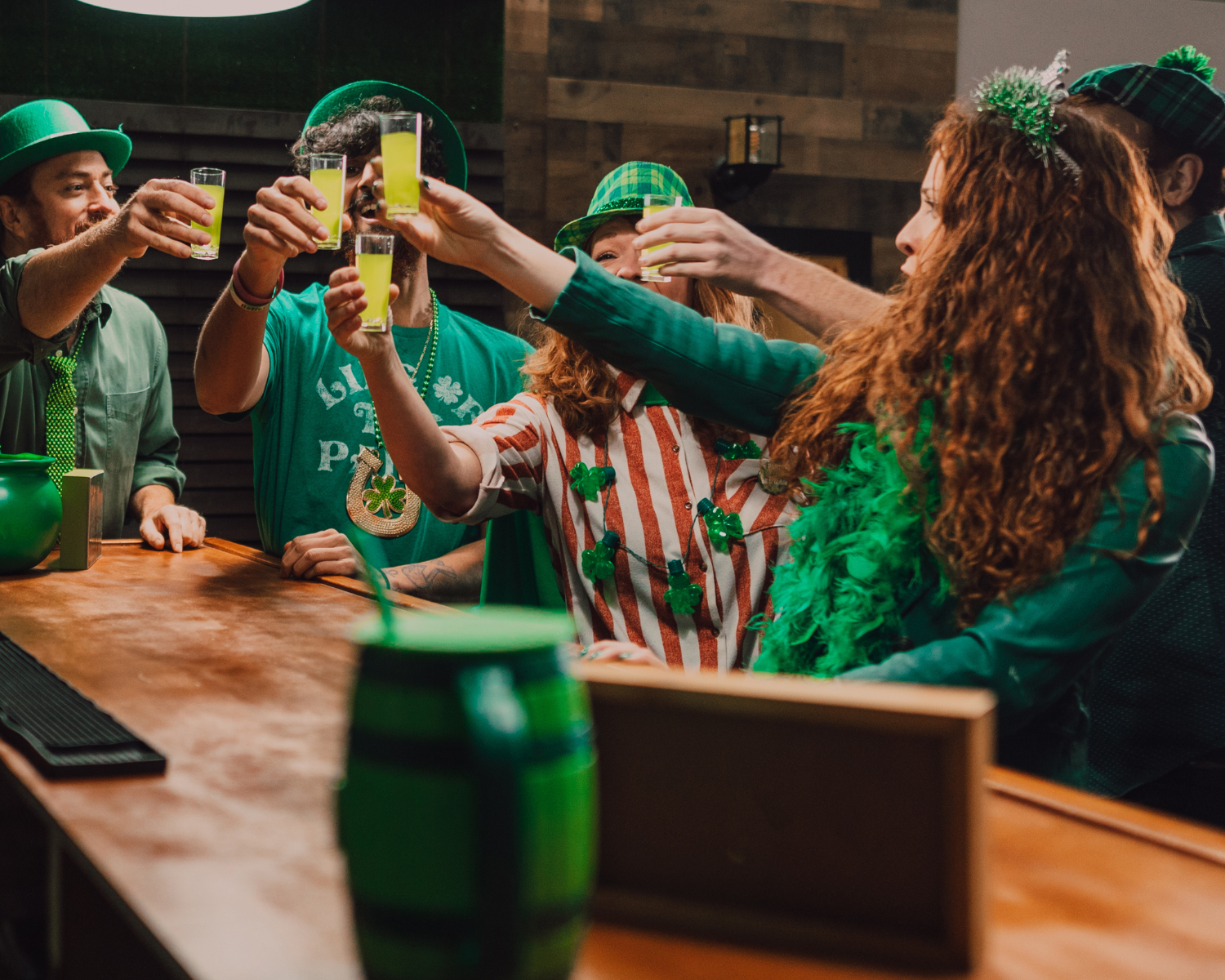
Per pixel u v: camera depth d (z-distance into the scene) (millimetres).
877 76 4941
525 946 536
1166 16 5012
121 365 2760
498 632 577
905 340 1199
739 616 1712
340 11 4359
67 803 844
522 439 1772
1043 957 629
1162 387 1097
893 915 634
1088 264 1107
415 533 2490
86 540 2051
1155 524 1024
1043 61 5020
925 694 653
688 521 1736
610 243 1960
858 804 644
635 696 695
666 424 1787
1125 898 707
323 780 904
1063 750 1136
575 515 1771
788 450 1398
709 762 680
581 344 1367
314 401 2463
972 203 1184
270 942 632
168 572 2049
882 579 1193
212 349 2105
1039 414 1072
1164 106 2082
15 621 1564
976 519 1074
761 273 1424
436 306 2645
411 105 2668
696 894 680
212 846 766
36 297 2111
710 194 4797
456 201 1339
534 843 537
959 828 613
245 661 1333
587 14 4652
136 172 4203
